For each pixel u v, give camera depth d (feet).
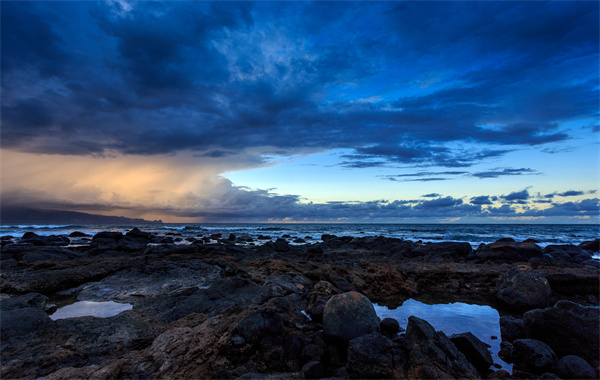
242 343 19.95
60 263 45.93
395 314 30.60
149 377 17.30
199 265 44.60
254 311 22.18
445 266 48.42
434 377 17.03
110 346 21.83
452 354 18.60
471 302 34.55
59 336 22.29
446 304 33.86
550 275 37.70
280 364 19.52
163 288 36.24
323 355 20.27
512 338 24.27
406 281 40.11
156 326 25.46
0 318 22.89
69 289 36.22
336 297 23.98
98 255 66.03
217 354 19.74
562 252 72.95
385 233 198.80
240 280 35.06
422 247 78.79
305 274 43.47
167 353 19.03
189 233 188.85
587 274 37.55
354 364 18.63
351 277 41.19
